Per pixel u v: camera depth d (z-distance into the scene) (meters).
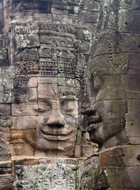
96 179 6.86
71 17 12.96
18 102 11.97
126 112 7.01
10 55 12.70
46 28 12.45
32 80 12.07
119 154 6.78
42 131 11.84
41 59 12.20
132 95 7.07
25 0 12.67
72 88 12.27
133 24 7.45
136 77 7.16
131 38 7.34
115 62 7.25
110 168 6.75
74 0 13.09
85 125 10.83
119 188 6.63
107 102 7.11
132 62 7.22
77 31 12.77
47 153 11.87
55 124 11.84
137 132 6.92
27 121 11.84
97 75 7.30
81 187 7.28
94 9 13.22
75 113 12.15
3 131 11.74
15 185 11.05
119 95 7.09
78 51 12.61
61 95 12.10
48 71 12.16
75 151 12.06
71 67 12.40
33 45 12.24
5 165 11.24
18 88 12.02
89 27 13.02
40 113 11.92
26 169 11.21
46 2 12.75
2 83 12.02
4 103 11.92
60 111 12.01
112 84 7.15
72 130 12.03
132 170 6.68
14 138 11.76
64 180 11.30
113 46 7.33
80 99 12.29
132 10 7.52
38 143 11.78
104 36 7.45
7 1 13.16
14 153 11.70
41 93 12.00
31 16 12.62
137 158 6.75
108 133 7.05
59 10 12.87
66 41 12.53
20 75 12.09
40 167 11.31
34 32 12.34
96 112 7.27
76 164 11.51
